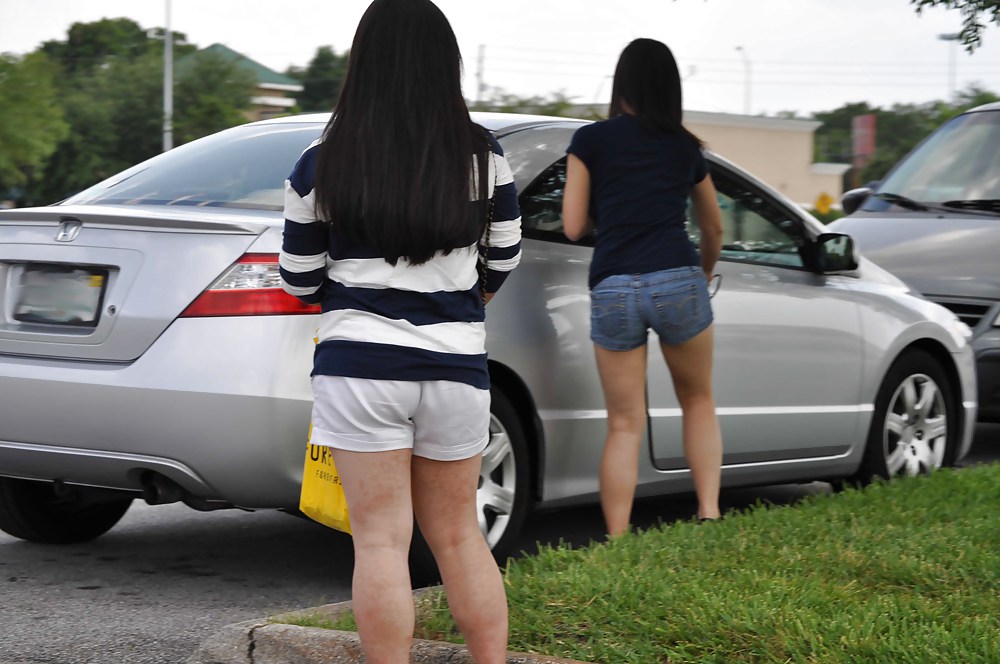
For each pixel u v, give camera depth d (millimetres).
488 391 3064
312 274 2986
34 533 5230
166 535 5625
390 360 2885
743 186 5656
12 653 3881
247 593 4668
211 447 4047
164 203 4660
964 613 3705
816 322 5797
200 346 4066
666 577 3943
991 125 8844
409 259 2869
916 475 6391
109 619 4281
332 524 3484
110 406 4105
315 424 2979
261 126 5266
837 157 93688
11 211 4492
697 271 4809
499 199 3031
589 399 4961
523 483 4730
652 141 4766
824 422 5875
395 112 2875
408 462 3010
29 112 58375
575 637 3566
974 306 7809
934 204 8516
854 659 3244
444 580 3166
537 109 46500
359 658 3463
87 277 4281
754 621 3490
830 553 4320
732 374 5438
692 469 5031
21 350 4316
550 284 4844
